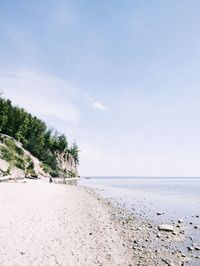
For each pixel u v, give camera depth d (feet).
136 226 58.23
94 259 33.86
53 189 115.34
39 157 296.92
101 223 56.29
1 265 27.86
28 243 35.35
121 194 146.20
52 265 29.76
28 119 357.41
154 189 216.33
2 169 151.64
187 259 37.40
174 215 76.02
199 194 159.43
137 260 36.17
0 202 60.64
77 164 481.05
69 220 53.06
